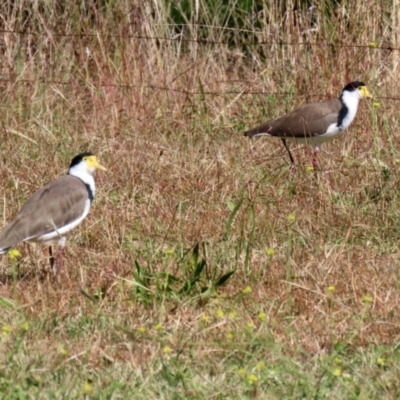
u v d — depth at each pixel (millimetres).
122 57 17125
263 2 17469
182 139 15625
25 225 10227
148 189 13344
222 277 10078
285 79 17078
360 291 10070
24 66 16969
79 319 9469
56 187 10594
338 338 9016
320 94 16688
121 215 12312
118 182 13492
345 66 16812
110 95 16547
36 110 16375
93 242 11820
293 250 11336
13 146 14875
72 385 8016
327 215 12352
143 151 14617
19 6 17391
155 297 9875
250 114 16562
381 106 16078
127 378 8172
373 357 8594
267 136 15602
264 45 17328
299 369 8281
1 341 8867
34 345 8812
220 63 17922
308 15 17344
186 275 10344
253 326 9078
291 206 12609
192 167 13977
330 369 8164
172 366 8453
